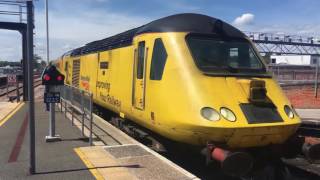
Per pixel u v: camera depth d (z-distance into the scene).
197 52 9.23
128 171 7.86
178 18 9.91
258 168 8.88
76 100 13.14
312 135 12.41
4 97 28.72
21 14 22.31
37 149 9.89
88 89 17.77
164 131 9.28
